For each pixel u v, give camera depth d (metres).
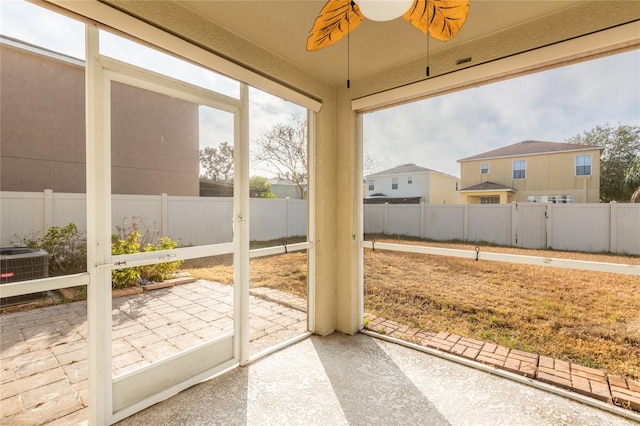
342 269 3.21
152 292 2.04
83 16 1.62
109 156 1.80
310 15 2.04
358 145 3.21
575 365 2.28
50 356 1.83
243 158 2.49
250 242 2.65
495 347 2.63
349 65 2.79
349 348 2.81
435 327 2.94
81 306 1.91
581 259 2.18
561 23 2.01
